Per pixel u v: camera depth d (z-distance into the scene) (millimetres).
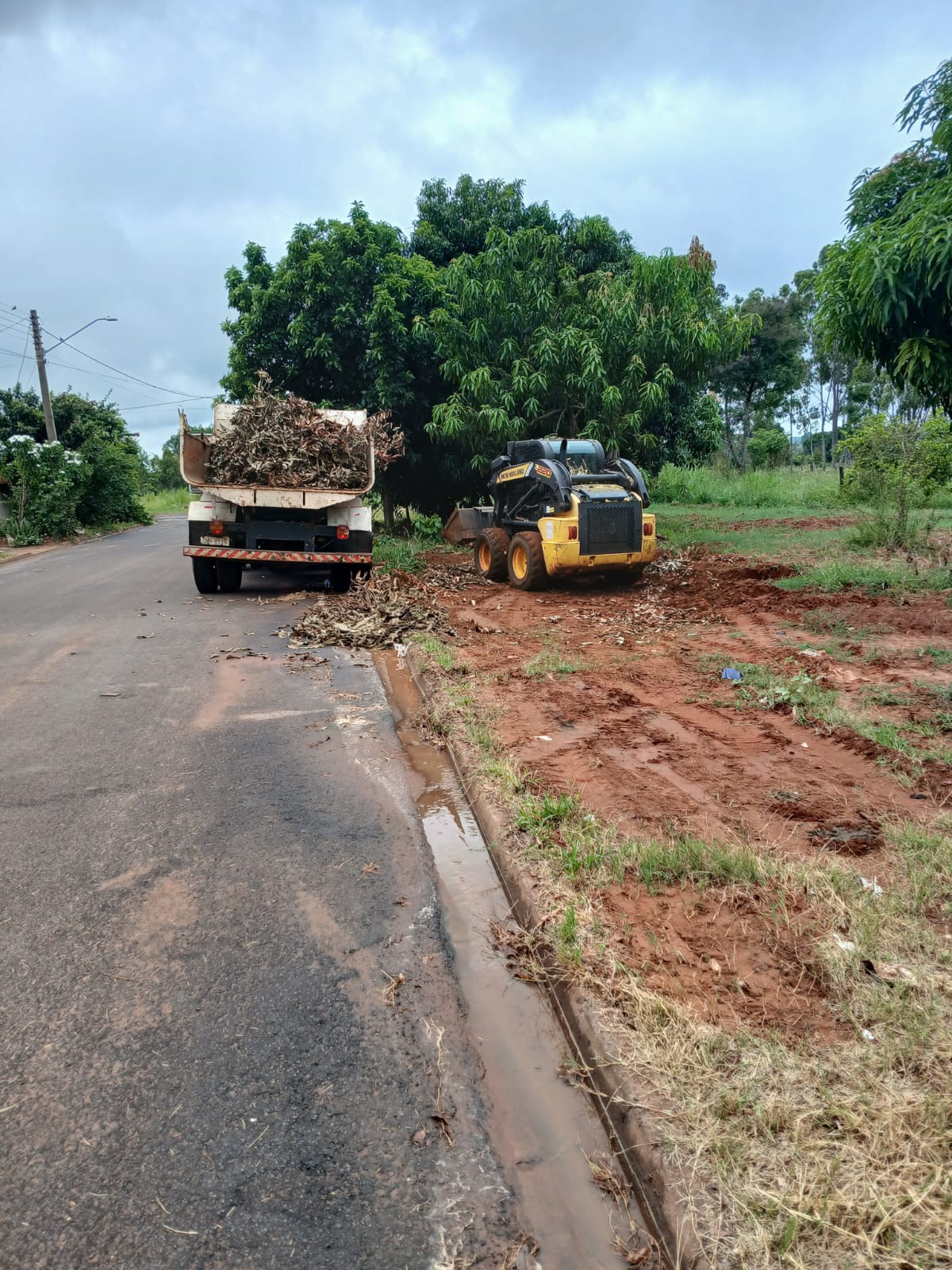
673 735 5051
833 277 7523
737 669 6434
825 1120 2066
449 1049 2555
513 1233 1949
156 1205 2002
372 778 4684
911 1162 1917
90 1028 2625
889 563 10562
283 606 10422
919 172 7656
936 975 2594
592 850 3502
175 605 10555
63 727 5578
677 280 14742
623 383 14750
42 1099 2336
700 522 18109
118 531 28250
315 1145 2184
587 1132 2268
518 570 11211
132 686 6609
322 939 3115
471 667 6738
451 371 15422
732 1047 2330
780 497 23703
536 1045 2619
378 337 15828
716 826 3766
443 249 19734
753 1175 1926
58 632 8906
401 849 3850
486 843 3971
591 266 19328
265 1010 2709
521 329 15664
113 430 38312
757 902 3107
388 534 18547
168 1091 2363
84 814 4191
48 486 23219
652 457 17438
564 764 4617
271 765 4871
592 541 10227
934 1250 1710
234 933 3150
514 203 20031
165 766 4855
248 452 10680
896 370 7441
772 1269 1719
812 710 5281
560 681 6359
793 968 2727
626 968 2723
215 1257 1865
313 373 17188
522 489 11641
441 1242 1915
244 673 6984
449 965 2982
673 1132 2068
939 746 4590
